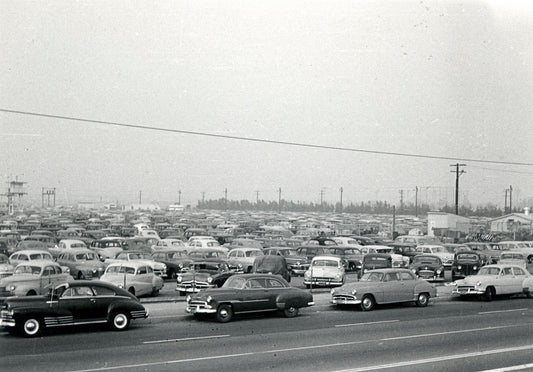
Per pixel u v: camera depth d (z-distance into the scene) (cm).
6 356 1467
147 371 1323
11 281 2450
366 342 1725
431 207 14100
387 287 2503
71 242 3934
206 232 6831
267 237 6094
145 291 2719
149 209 17912
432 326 2038
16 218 8812
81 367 1354
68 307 1786
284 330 1928
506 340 1773
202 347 1620
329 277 3155
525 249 4822
